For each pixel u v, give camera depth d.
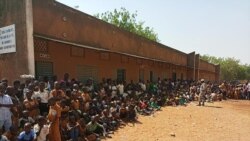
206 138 12.42
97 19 17.31
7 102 8.85
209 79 53.19
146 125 14.48
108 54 19.05
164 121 15.62
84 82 16.45
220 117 17.59
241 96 31.45
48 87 11.28
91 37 16.70
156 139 11.95
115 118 13.97
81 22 15.72
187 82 31.55
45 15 12.97
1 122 8.67
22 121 9.11
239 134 13.32
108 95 16.09
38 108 10.06
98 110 13.21
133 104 16.23
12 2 12.41
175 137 12.42
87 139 11.05
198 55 40.34
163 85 25.66
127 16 46.53
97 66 17.75
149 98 20.19
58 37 13.84
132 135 12.41
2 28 12.98
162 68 29.88
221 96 29.11
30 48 11.77
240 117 18.05
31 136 8.61
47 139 9.14
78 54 15.85
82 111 12.16
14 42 12.39
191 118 16.77
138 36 23.33
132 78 22.83
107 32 18.52
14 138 8.68
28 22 11.78
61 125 10.38
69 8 14.69
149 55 25.69
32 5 12.09
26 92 9.77
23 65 12.02
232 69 85.06
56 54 14.15
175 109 20.08
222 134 13.22
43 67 13.35
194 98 26.88
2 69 13.06
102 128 12.02
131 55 20.69
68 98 11.30
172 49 32.34
